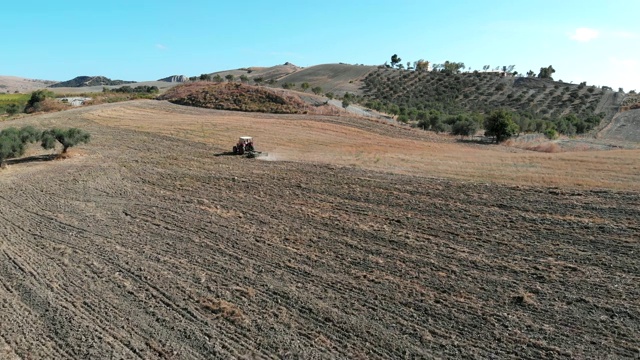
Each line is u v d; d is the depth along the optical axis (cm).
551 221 1667
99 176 2694
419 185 2244
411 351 991
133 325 1109
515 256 1427
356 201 2061
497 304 1164
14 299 1244
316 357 977
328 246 1571
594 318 1082
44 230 1792
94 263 1466
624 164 2392
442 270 1361
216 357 984
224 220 1872
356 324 1095
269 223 1819
